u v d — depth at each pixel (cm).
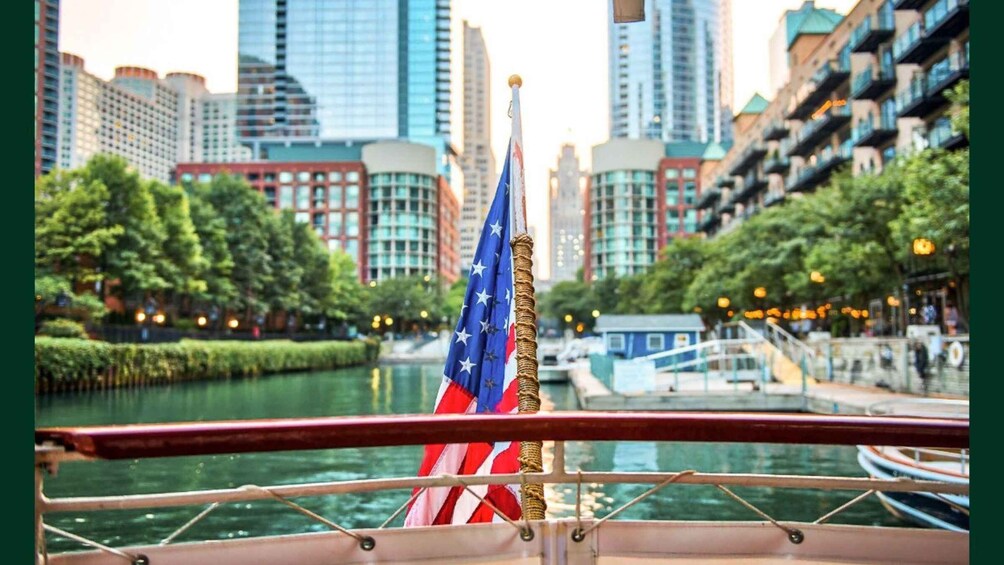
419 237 14750
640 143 14988
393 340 11044
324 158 15175
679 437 275
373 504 1277
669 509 1198
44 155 11244
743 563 304
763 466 1627
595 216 15412
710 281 5022
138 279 4219
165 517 1162
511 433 271
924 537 306
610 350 4169
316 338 8375
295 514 1201
